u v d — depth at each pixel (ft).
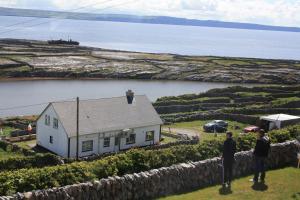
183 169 76.74
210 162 80.12
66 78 588.91
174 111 339.98
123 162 79.25
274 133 95.71
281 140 94.58
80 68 634.84
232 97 397.60
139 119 224.33
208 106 354.74
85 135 200.95
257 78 649.20
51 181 70.95
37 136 218.18
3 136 233.96
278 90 436.35
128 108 227.40
